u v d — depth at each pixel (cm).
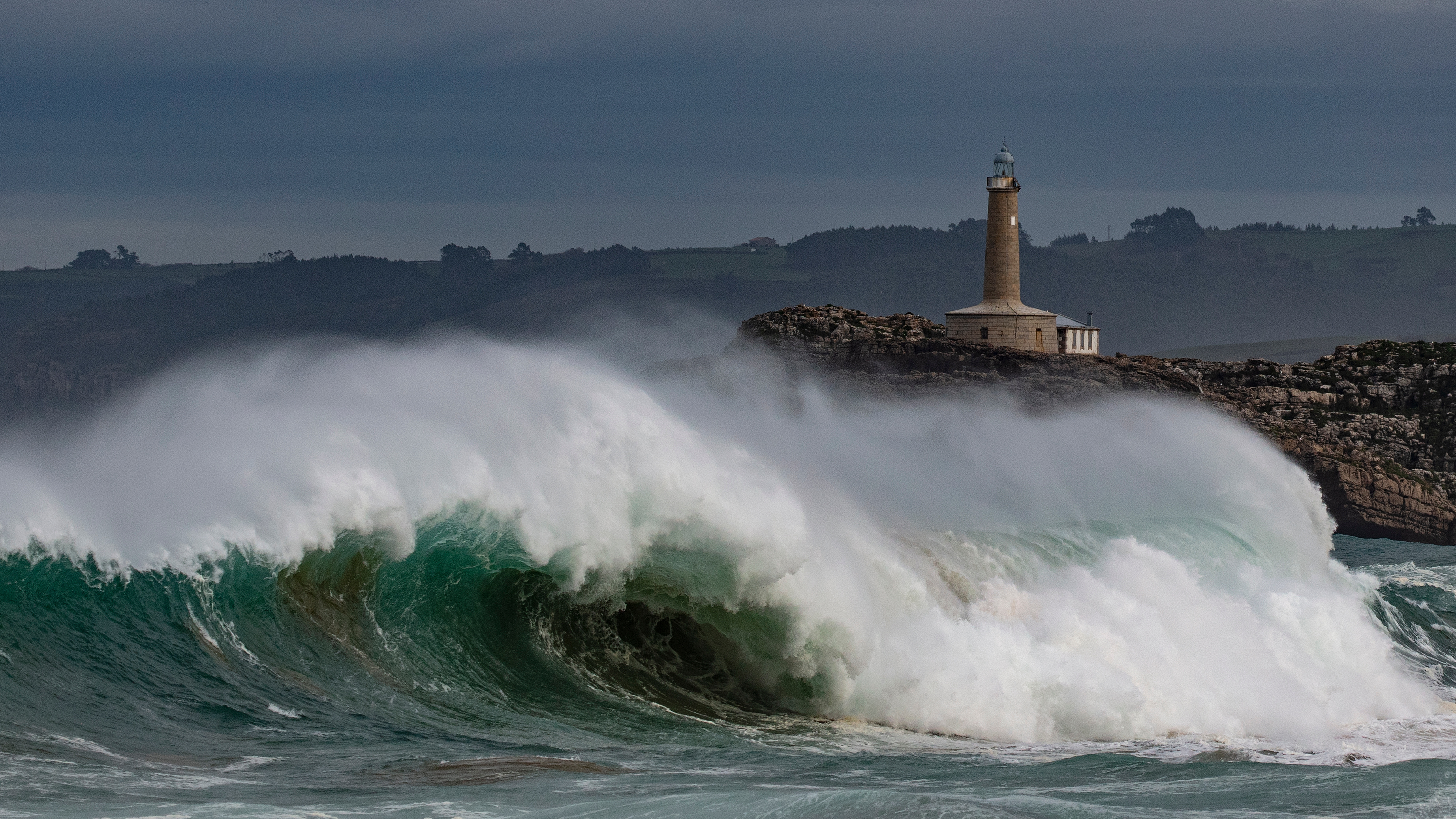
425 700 8556
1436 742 10006
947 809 6253
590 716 8925
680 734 8762
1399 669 12675
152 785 6334
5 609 7731
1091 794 7156
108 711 7356
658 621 10262
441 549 9519
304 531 8869
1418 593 16188
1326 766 8581
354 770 6925
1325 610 12781
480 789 6612
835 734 9169
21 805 5869
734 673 10094
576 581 9856
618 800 6400
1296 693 11100
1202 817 6525
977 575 11381
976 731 9638
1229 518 16212
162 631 8050
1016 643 10369
